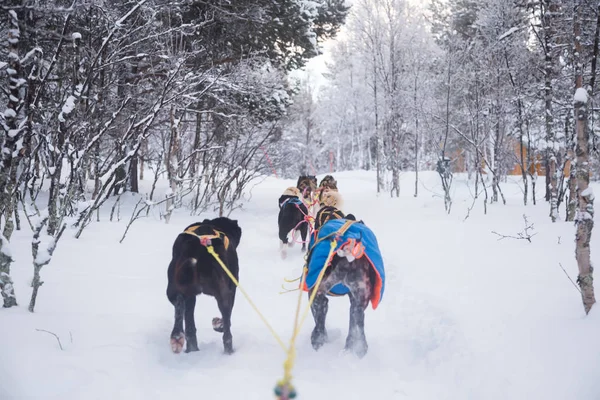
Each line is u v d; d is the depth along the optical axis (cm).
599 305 503
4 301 533
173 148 1191
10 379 382
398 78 2234
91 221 1122
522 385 399
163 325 548
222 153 1586
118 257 816
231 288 501
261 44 1634
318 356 495
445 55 1958
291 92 1967
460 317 557
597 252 809
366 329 586
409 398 407
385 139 2577
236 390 405
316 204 952
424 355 497
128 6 1063
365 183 2862
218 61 1542
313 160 4806
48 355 427
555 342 453
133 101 1277
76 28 898
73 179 798
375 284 505
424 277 748
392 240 1060
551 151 1224
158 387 405
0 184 558
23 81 559
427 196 2156
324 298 518
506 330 501
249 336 539
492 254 855
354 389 422
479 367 438
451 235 1064
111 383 398
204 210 1520
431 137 2047
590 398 366
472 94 1803
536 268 742
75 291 623
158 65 1259
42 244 828
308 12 1666
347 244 486
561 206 1505
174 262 484
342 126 4869
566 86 1349
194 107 1581
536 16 1284
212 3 1419
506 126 1830
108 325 518
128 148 1596
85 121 898
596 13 877
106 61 901
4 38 721
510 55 1645
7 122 556
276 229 1305
